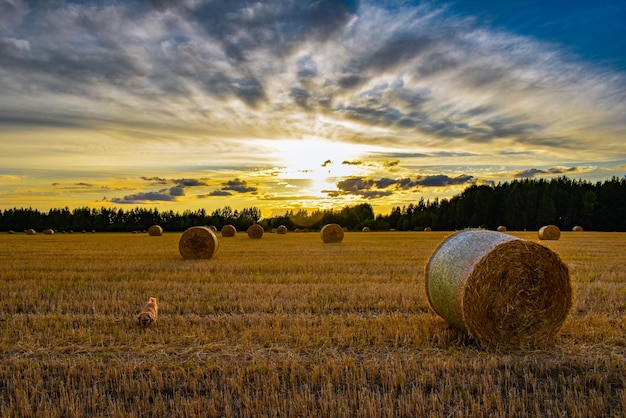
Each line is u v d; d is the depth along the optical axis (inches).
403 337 311.3
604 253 889.5
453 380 238.4
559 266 308.7
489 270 303.0
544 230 1465.3
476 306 301.6
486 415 204.8
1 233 2586.1
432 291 349.1
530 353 291.1
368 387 233.8
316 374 243.6
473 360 270.1
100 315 375.2
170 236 1975.9
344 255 849.5
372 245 1162.6
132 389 231.1
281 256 832.9
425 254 868.6
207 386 235.8
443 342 302.4
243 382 241.4
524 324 304.5
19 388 234.2
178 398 221.6
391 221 3983.8
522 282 305.1
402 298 419.2
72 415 206.5
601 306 394.3
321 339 304.7
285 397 223.0
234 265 682.2
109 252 966.4
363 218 3934.5
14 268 661.9
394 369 251.8
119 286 501.7
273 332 321.1
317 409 212.5
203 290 476.7
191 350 289.3
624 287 476.7
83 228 3654.0
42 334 321.4
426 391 231.1
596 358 263.1
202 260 767.7
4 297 447.2
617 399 219.5
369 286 490.3
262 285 501.4
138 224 3772.1
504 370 258.5
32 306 414.3
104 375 251.4
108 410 212.1
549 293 308.5
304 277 558.6
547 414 204.5
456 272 316.5
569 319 353.7
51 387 237.3
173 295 454.0
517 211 3380.9
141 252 964.6
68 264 711.7
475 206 3590.1
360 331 321.4
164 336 316.5
